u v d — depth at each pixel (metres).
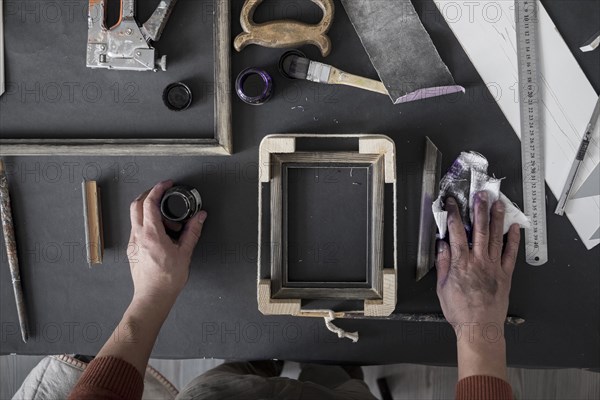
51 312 1.28
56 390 1.40
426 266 1.22
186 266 1.15
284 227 1.22
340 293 1.21
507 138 1.23
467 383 1.05
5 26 1.24
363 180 1.23
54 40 1.24
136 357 1.04
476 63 1.22
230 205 1.26
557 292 1.24
